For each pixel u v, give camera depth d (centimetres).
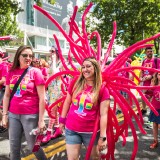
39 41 6078
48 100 565
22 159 443
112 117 381
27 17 7619
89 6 427
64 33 388
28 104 328
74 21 414
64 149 498
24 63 330
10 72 340
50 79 396
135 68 364
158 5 2334
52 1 1831
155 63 643
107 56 394
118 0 2364
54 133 570
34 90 331
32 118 330
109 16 2434
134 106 975
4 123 345
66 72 390
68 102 330
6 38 534
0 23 2462
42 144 517
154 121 510
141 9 2370
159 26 2439
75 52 390
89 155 304
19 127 337
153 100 507
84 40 403
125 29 2428
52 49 567
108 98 307
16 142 339
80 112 308
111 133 375
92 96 305
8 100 347
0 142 541
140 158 466
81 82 317
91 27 2591
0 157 459
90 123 307
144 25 2403
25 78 329
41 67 622
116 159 460
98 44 411
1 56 577
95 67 309
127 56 372
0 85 579
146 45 372
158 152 499
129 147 527
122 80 366
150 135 621
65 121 334
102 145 306
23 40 4175
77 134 313
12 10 1728
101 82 311
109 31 2441
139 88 362
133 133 371
